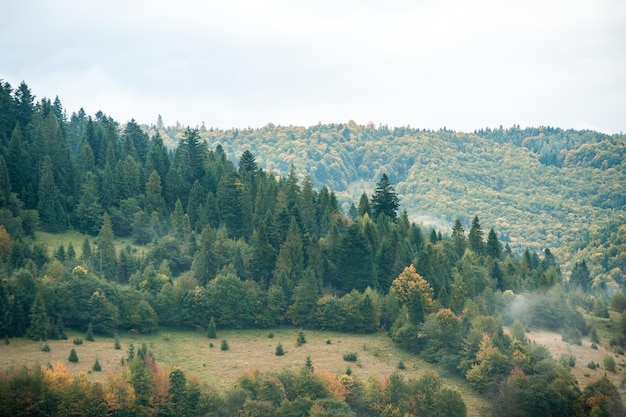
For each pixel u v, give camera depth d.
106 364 145.25
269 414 127.50
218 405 130.00
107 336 167.50
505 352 163.62
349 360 164.88
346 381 141.50
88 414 122.81
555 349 181.00
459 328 173.75
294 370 154.25
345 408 129.38
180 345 170.38
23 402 119.62
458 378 162.62
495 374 156.38
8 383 120.94
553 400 144.12
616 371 173.50
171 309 182.62
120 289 177.75
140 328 174.25
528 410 143.38
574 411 145.75
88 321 168.00
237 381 138.62
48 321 159.12
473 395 155.00
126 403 126.38
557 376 154.00
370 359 167.62
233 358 163.12
